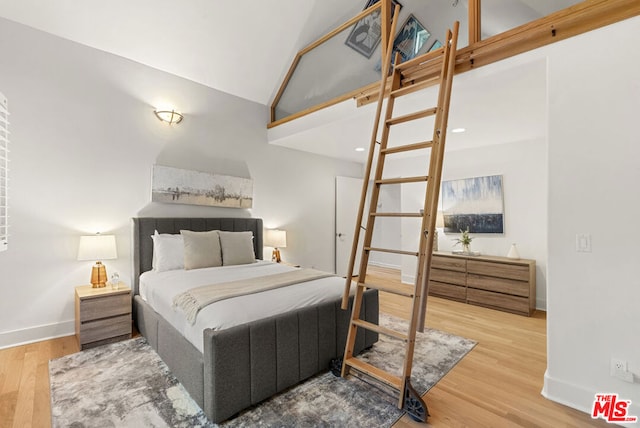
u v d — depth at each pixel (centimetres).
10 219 278
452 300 450
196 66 383
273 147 484
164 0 312
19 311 284
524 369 248
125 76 343
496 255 450
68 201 307
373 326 217
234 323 197
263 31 378
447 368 248
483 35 248
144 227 344
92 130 321
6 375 231
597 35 189
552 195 204
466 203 481
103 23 310
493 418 188
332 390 216
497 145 451
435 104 303
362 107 340
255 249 446
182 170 381
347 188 602
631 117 178
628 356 179
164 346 240
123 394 208
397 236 724
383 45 326
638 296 177
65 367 243
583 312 194
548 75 207
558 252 203
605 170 186
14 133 279
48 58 297
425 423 183
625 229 180
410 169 559
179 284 270
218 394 179
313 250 546
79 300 274
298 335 221
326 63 393
